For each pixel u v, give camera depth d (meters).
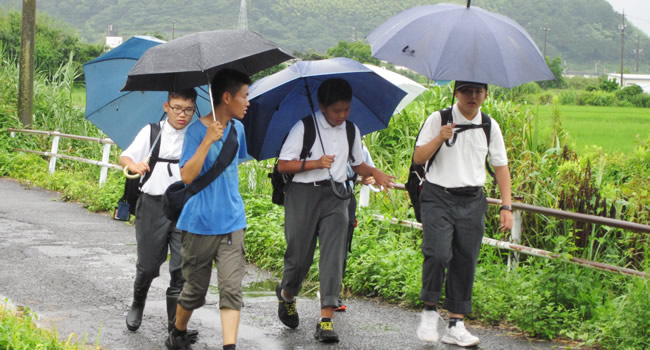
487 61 4.37
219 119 4.53
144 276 5.28
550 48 193.12
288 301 5.49
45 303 6.15
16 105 18.42
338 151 5.21
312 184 5.18
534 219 7.14
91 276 7.19
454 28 4.46
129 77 4.45
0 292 6.42
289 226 5.26
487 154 5.19
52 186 14.05
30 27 17.80
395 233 8.02
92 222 10.50
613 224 5.65
